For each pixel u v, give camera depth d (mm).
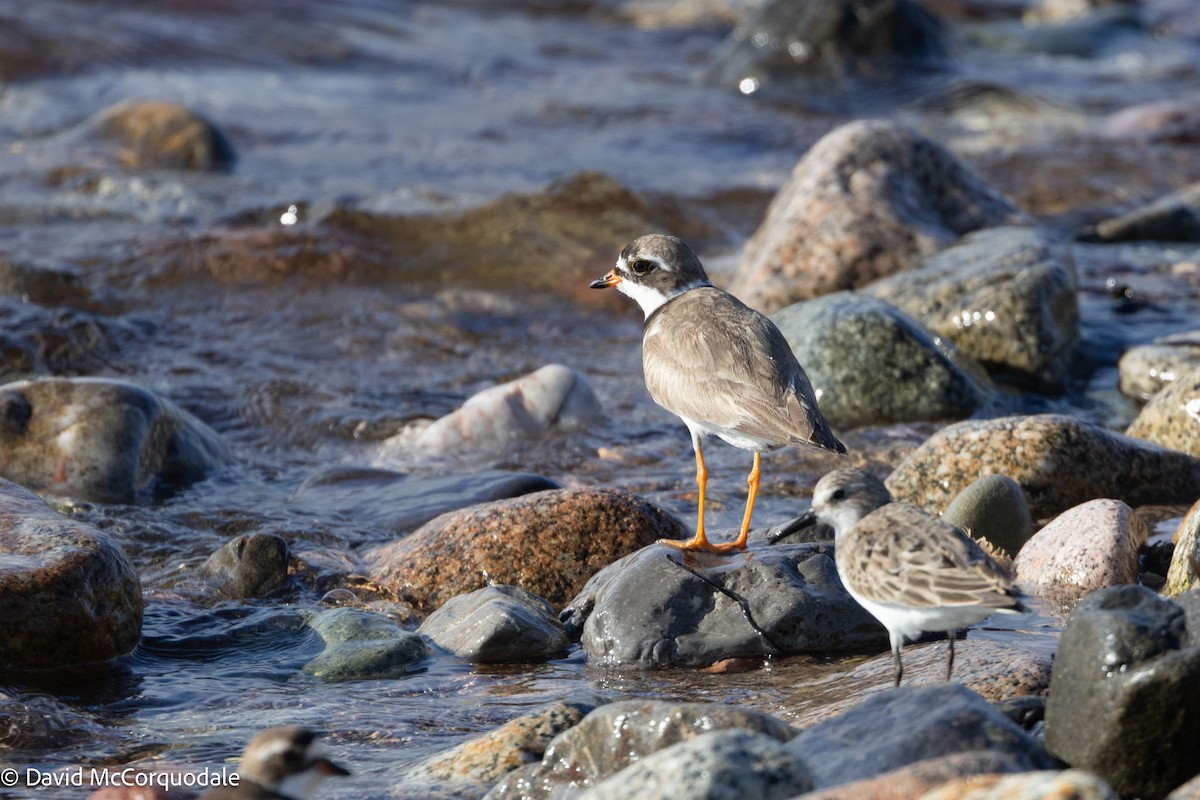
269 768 6879
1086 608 6980
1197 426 12953
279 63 31531
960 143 26484
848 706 7992
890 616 7520
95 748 8250
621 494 11117
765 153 26453
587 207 21406
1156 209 21547
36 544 9672
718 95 30641
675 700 8703
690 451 14305
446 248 20312
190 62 30625
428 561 10805
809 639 9359
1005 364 15836
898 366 14805
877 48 31672
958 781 5805
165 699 9047
